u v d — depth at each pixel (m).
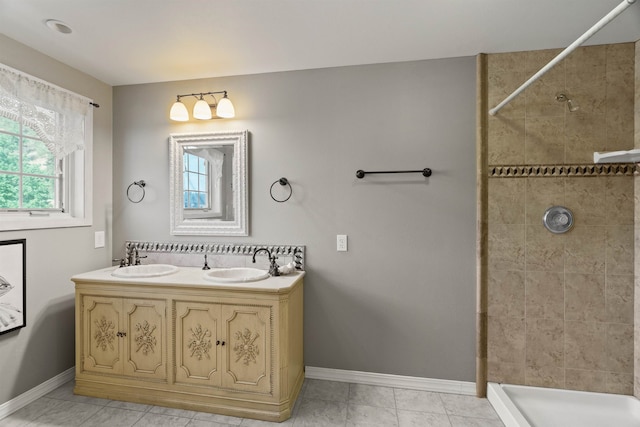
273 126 2.37
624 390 1.96
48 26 1.77
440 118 2.16
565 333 2.02
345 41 1.95
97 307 2.05
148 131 2.54
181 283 1.92
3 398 1.86
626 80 1.95
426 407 1.98
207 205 2.43
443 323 2.16
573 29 1.82
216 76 2.43
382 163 2.22
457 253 2.14
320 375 2.30
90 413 1.90
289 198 2.34
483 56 2.09
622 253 1.96
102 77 2.43
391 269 2.22
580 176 2.00
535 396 2.01
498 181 2.08
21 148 2.02
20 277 1.93
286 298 1.87
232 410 1.88
